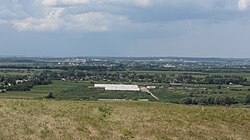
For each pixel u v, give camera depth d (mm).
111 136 34125
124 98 120625
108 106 43875
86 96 121438
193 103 112562
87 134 33406
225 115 44906
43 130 32219
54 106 40250
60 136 31953
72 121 35438
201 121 41656
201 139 37062
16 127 31688
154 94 133625
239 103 109750
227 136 38656
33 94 118438
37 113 36094
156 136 35812
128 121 38344
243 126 42156
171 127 38500
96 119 37344
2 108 35750
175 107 47625
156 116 41281
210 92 135750
